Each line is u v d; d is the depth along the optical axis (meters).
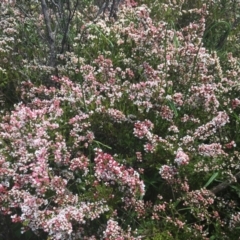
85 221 2.45
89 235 2.63
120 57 3.93
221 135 3.32
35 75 3.95
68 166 2.88
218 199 2.95
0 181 2.70
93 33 4.25
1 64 3.94
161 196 2.81
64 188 2.54
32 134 2.83
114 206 2.66
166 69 3.43
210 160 3.01
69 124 3.18
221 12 5.25
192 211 2.73
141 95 3.19
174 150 2.94
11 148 2.82
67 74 3.93
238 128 3.39
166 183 2.90
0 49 3.94
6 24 4.48
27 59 4.27
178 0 5.22
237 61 4.18
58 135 2.85
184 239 2.63
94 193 2.59
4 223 2.76
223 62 4.36
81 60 3.87
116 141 3.25
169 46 3.81
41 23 4.69
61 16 4.55
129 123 3.24
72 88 3.34
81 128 3.07
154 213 2.63
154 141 2.91
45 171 2.50
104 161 2.51
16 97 3.82
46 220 2.36
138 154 2.95
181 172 2.91
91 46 4.06
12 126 2.89
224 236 2.75
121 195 2.66
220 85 3.63
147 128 3.00
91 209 2.48
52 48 4.11
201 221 2.94
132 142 3.16
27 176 2.62
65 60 4.18
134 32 4.02
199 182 3.01
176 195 2.96
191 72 3.62
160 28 3.77
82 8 5.15
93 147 3.14
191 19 5.23
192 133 3.15
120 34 4.15
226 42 4.94
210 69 3.92
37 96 3.74
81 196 2.61
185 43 3.80
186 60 3.65
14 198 2.50
